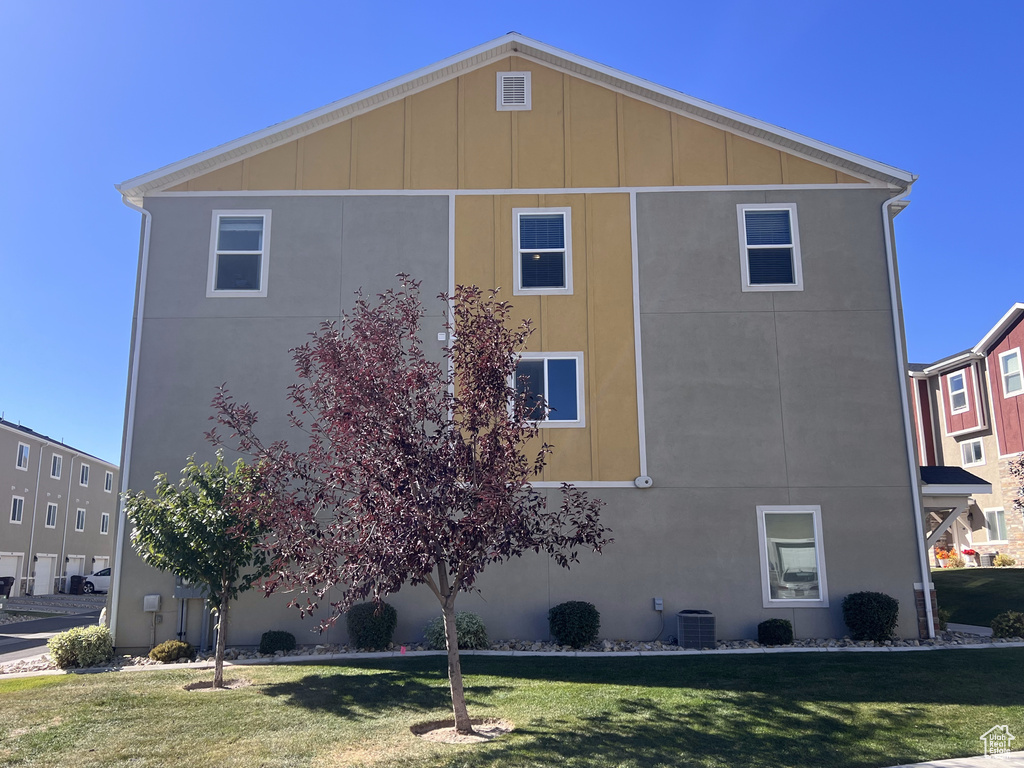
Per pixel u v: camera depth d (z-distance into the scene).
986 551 28.83
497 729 8.71
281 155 15.82
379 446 8.30
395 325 9.09
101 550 48.28
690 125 15.88
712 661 11.93
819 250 15.45
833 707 9.27
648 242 15.48
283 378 15.06
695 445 14.74
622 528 14.48
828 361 15.05
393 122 15.94
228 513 11.19
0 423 37.28
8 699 10.32
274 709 9.62
